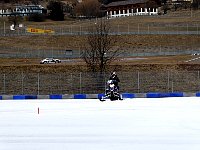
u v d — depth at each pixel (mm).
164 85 81438
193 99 65062
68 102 62625
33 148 26922
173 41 158125
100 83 77938
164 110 48062
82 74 79000
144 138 30203
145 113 45219
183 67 98000
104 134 32062
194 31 164625
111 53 135375
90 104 57938
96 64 100312
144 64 100062
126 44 153125
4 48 152000
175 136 30844
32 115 44906
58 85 80500
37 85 81875
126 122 38375
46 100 68438
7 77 84250
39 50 150250
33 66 102562
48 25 198625
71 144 28188
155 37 160125
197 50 144750
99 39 110875
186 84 82250
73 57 137500
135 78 82188
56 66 101625
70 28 180000
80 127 35688
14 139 30156
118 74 82812
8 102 64500
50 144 28219
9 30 179625
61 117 42625
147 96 71875
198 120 39031
